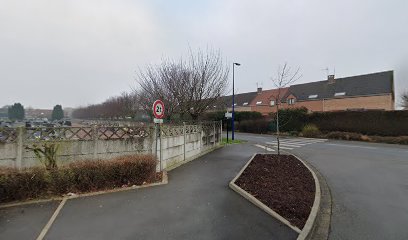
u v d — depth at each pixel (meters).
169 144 9.39
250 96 45.84
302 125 25.38
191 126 11.59
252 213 4.80
